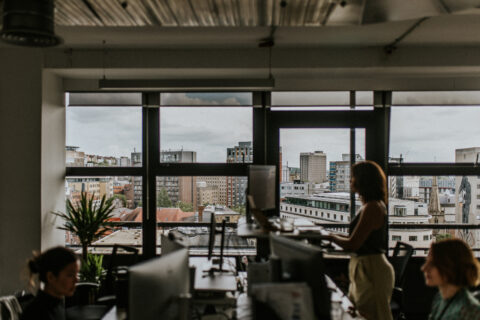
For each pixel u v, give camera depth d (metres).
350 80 4.66
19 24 2.16
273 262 1.99
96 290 4.16
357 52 4.14
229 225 4.84
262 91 4.72
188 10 2.50
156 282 1.60
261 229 2.98
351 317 2.24
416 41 3.91
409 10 2.48
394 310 3.06
